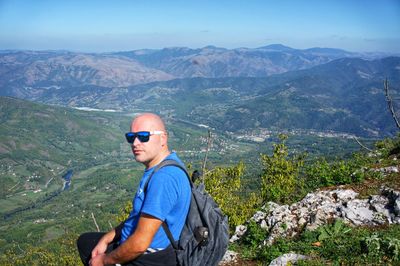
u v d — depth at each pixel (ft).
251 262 11.82
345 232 11.46
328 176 16.60
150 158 5.35
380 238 10.09
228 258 12.40
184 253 5.01
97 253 5.76
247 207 23.61
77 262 42.91
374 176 15.51
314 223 12.59
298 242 11.69
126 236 5.25
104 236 5.93
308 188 17.88
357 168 16.90
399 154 18.99
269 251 11.60
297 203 14.47
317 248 10.94
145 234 4.79
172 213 4.99
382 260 9.31
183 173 5.16
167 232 4.97
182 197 5.01
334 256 10.05
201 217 5.15
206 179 26.89
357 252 9.98
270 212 14.40
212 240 5.08
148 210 4.81
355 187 14.85
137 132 5.31
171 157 5.32
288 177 22.85
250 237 13.51
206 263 5.07
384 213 12.21
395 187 13.58
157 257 4.97
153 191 4.91
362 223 12.09
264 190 23.20
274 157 25.08
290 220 13.30
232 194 27.27
